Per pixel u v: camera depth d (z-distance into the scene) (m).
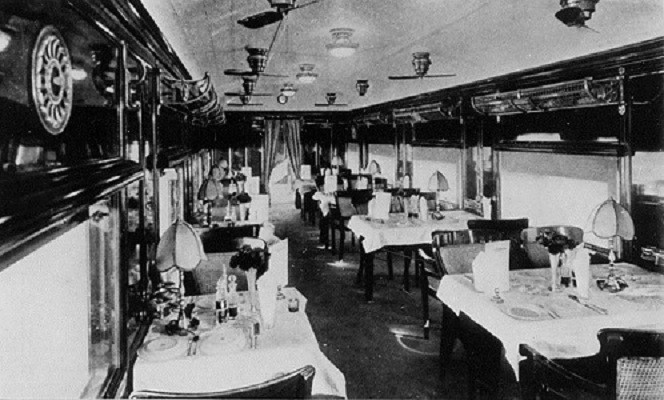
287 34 4.34
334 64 6.16
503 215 6.74
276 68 6.51
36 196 1.17
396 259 8.89
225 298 3.52
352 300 6.50
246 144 14.32
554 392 2.94
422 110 8.84
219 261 4.46
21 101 1.14
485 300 3.59
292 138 14.49
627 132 4.46
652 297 3.59
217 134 14.09
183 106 5.26
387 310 6.09
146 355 2.71
